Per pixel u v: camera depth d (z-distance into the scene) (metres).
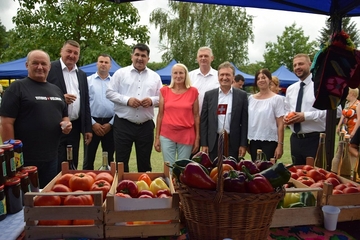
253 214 1.21
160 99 3.55
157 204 1.37
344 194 1.54
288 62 36.53
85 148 4.52
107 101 4.48
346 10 2.12
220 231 1.23
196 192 1.22
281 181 1.25
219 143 1.16
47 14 9.95
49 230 1.33
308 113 3.05
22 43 10.53
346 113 4.97
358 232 1.49
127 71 3.80
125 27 10.76
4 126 2.38
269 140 3.45
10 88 2.43
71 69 3.73
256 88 3.84
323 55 2.16
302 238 1.41
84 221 1.38
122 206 1.36
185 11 18.97
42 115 2.49
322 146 2.37
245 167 1.28
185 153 3.42
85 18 10.32
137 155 3.89
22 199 1.63
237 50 19.55
